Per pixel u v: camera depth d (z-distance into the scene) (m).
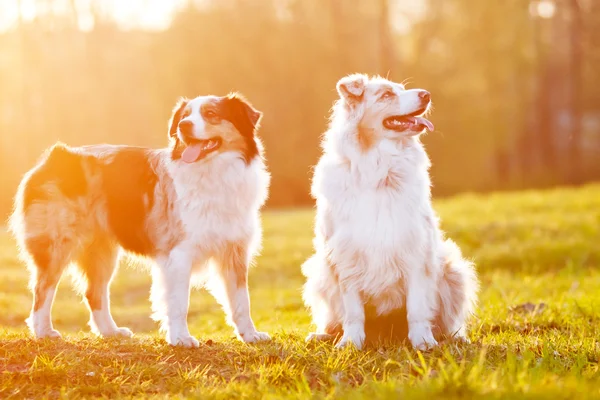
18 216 6.54
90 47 38.88
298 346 5.90
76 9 37.62
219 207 6.02
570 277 12.05
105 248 6.72
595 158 42.25
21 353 5.57
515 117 43.25
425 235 5.86
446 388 4.29
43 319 6.31
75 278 6.88
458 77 41.72
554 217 17.72
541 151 45.03
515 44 41.16
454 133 40.53
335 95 39.03
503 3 40.31
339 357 5.44
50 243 6.31
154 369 5.30
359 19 40.44
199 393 4.75
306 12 40.22
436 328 6.32
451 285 6.33
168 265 6.00
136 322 9.86
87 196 6.41
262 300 11.31
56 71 38.56
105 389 4.98
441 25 41.81
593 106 47.53
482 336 6.75
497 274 12.93
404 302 6.11
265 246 16.67
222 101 6.15
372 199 5.77
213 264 6.33
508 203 20.89
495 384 4.35
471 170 41.66
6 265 15.37
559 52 44.47
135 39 40.25
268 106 38.19
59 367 5.20
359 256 5.85
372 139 5.80
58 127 38.78
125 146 6.62
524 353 5.34
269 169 38.28
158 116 39.78
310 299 6.52
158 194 6.14
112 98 40.00
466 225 17.09
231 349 5.87
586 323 7.20
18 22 36.53
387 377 4.92
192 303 11.35
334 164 5.96
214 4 38.88
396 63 39.62
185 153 5.95
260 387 4.80
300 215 23.08
